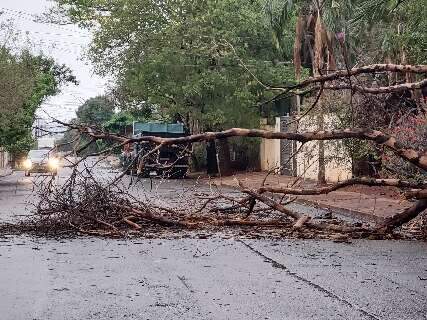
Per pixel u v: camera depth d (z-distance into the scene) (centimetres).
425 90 2006
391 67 1259
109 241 1097
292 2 2597
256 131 1220
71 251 978
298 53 2655
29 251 977
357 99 1831
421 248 1027
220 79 3484
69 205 1259
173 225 1288
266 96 3678
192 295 664
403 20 2164
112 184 1296
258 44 3666
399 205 1781
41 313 589
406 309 604
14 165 6581
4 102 3225
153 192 2436
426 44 2003
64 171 4438
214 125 3859
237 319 566
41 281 739
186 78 3612
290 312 592
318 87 1391
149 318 571
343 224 1342
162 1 3647
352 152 2033
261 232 1223
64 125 1295
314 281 741
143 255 938
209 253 958
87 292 679
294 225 1227
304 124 2297
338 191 2342
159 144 1274
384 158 1739
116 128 6303
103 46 3716
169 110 3788
